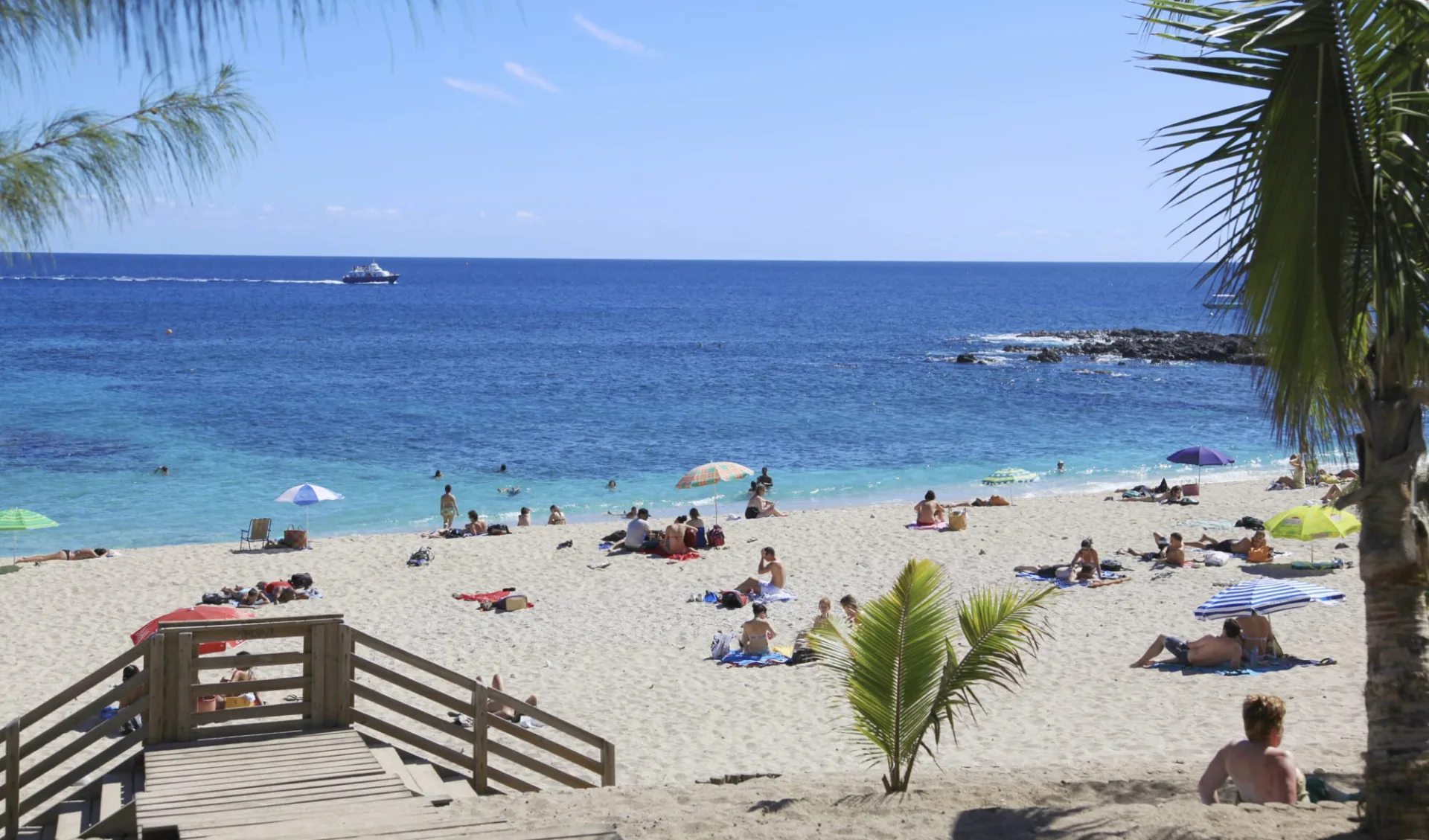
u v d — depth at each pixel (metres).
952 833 6.50
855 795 7.86
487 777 8.67
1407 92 5.46
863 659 7.73
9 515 23.94
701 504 33.31
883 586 21.66
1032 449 42.22
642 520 25.39
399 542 26.64
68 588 22.28
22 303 136.00
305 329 102.12
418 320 116.25
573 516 31.94
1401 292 5.21
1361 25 5.08
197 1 2.85
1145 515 27.94
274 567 24.14
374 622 19.77
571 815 7.38
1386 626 5.64
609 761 9.02
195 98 3.54
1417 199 5.37
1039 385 61.25
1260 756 6.57
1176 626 17.88
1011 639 7.62
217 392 57.31
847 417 49.78
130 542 28.88
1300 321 5.24
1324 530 20.39
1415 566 5.59
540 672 16.64
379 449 42.00
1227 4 5.41
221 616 15.52
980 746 12.38
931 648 7.66
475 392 58.19
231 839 5.98
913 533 26.36
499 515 31.97
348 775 7.45
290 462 39.16
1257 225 5.36
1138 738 12.45
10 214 3.34
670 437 44.88
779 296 184.50
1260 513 27.80
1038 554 23.89
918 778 8.95
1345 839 5.68
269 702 14.97
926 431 46.31
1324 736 11.52
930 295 192.88
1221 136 5.50
